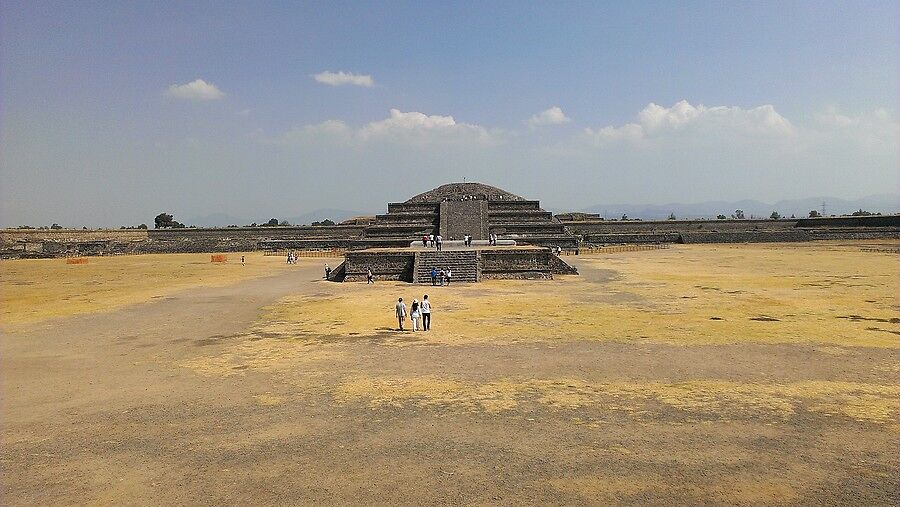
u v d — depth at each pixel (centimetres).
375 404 1412
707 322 2438
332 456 1099
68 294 3650
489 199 9038
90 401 1471
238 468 1052
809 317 2527
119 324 2567
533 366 1755
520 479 987
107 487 985
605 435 1183
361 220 10269
